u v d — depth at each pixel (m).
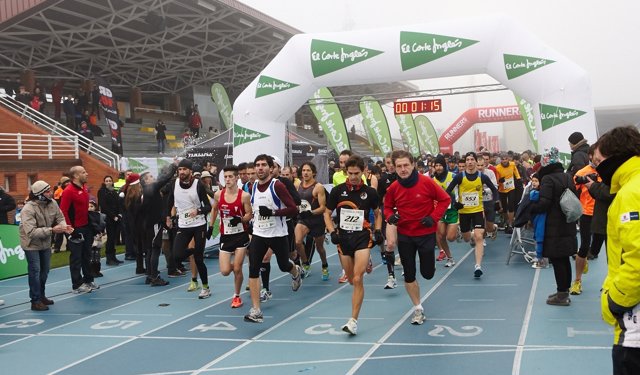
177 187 8.23
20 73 28.73
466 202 8.96
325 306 7.41
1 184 16.91
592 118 11.34
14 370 5.34
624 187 2.63
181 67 35.69
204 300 8.16
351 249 6.04
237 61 35.19
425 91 14.75
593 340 5.29
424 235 6.08
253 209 6.89
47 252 8.17
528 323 6.02
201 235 8.24
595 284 7.81
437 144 33.94
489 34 11.67
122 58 31.30
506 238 13.20
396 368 4.83
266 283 7.96
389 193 6.14
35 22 24.42
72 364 5.45
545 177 6.56
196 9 24.09
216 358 5.41
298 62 12.95
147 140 30.02
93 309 7.90
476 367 4.73
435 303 7.24
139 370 5.16
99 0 22.17
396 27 12.42
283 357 5.32
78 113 24.69
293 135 23.12
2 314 7.78
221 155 17.89
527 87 11.64
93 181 19.84
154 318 7.20
